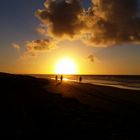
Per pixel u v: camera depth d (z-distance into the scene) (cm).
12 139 1019
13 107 1875
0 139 1012
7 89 3491
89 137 1125
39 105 2070
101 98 3066
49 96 2905
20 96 2697
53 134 1137
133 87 6016
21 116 1533
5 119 1414
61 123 1395
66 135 1133
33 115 1591
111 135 1195
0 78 5094
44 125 1315
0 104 1995
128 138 1157
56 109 1914
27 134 1109
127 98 3195
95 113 1845
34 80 6325
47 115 1619
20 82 4934
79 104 2319
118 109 2141
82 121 1497
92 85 6047
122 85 6975
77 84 6259
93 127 1345
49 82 6438
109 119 1631
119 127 1396
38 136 1086
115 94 3741
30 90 3644
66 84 5944
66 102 2395
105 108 2158
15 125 1274
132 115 1841
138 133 1263
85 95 3384
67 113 1755
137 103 2666
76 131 1224
